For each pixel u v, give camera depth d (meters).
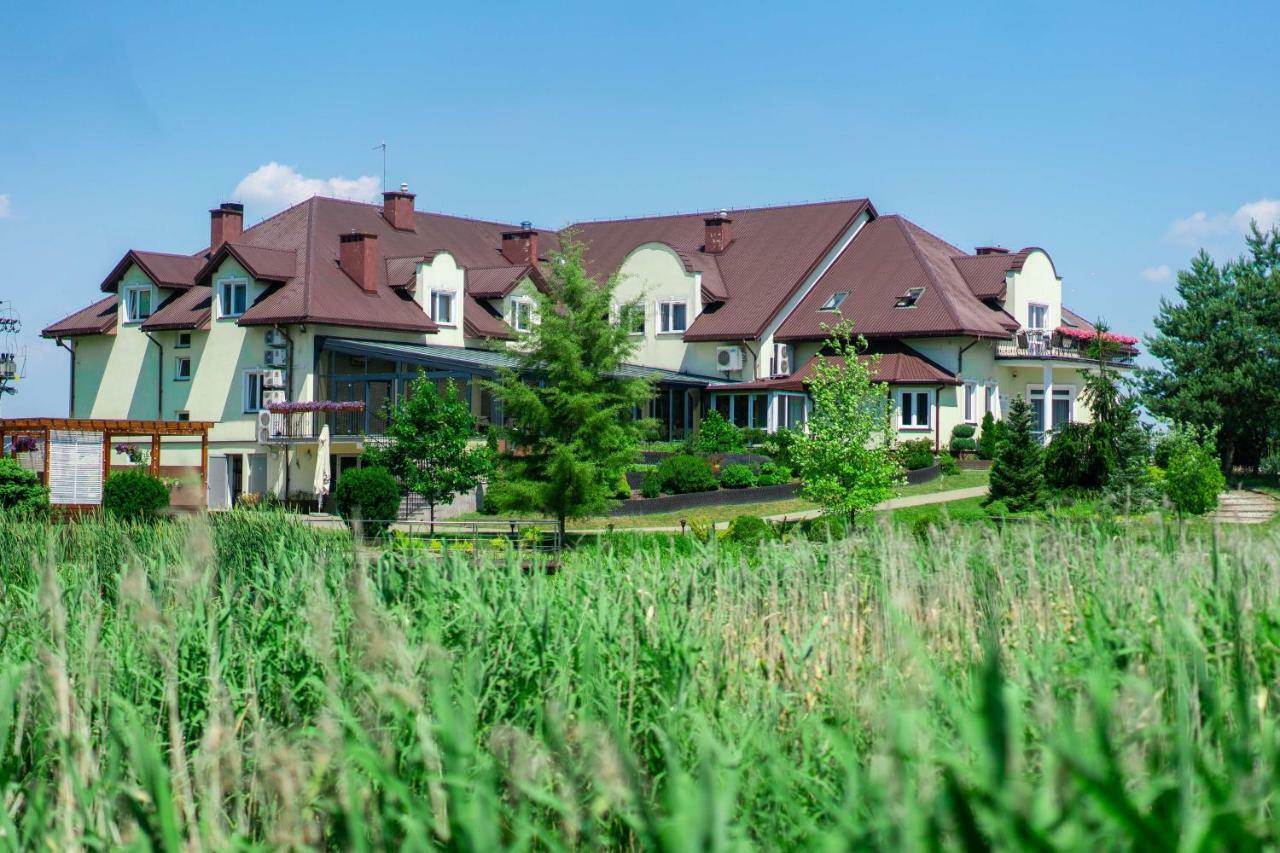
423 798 3.70
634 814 3.02
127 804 3.47
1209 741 3.73
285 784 3.17
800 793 4.31
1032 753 3.68
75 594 7.74
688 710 4.81
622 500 30.75
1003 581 8.14
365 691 4.12
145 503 26.81
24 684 4.30
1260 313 38.53
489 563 8.02
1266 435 39.06
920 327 40.53
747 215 48.34
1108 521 11.61
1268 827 2.33
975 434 40.72
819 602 7.99
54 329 43.84
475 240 47.31
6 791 3.96
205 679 5.67
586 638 6.15
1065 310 51.22
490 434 26.03
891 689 4.42
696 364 43.50
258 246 41.97
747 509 30.92
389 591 7.76
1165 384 39.53
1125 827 2.22
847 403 24.31
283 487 37.81
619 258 48.44
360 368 38.56
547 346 25.45
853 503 23.78
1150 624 6.07
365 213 44.75
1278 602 6.05
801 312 43.44
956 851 2.26
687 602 7.66
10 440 32.12
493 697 5.64
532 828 3.03
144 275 42.16
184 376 40.91
